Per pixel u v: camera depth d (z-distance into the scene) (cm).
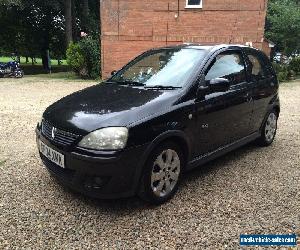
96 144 325
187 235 318
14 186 411
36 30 2823
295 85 1590
